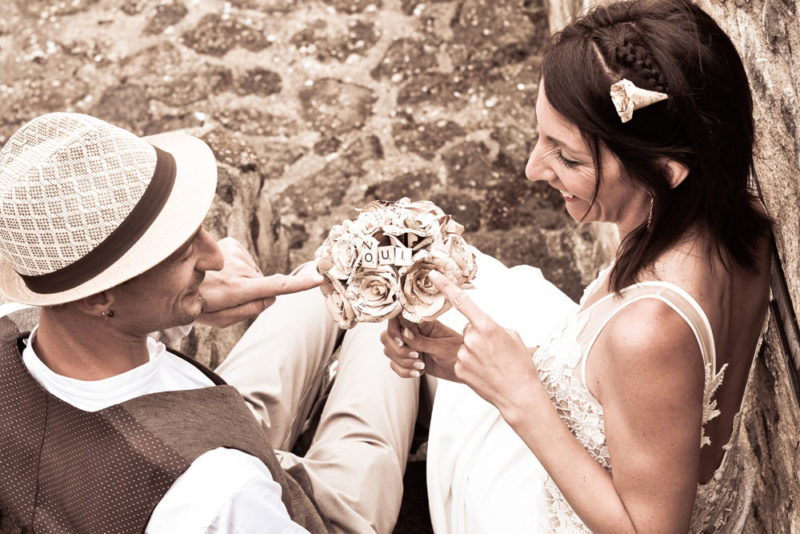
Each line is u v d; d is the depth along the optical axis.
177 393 1.39
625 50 1.34
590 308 1.54
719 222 1.42
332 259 1.53
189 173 1.38
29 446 1.31
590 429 1.50
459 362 1.48
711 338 1.40
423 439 2.52
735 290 1.51
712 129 1.36
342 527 1.87
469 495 1.93
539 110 1.46
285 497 1.54
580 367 1.49
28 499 1.31
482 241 3.42
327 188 3.62
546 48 1.46
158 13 4.28
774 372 1.81
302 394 2.26
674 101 1.33
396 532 2.28
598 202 1.49
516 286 2.41
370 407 2.12
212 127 3.81
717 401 1.62
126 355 1.36
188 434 1.32
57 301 1.24
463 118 3.83
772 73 1.66
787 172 1.60
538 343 2.21
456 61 4.03
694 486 1.43
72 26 4.25
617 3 1.45
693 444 1.40
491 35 4.12
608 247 3.07
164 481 1.27
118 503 1.27
